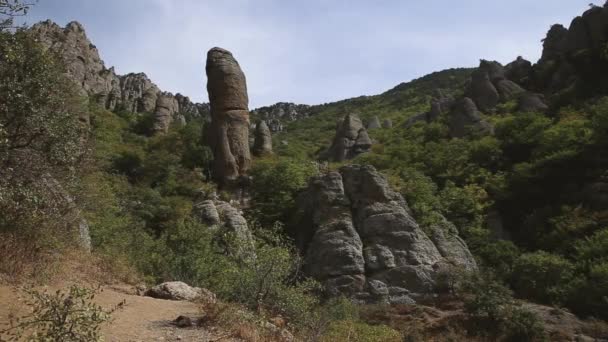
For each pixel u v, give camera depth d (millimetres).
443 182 48438
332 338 11555
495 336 23453
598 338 23344
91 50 92750
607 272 26969
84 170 12820
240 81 51156
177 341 6965
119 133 56094
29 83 9000
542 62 70062
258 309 10055
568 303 27922
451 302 28172
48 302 4520
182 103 130250
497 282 26938
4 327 5883
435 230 35250
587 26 64562
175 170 45969
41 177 9914
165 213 36344
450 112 68938
